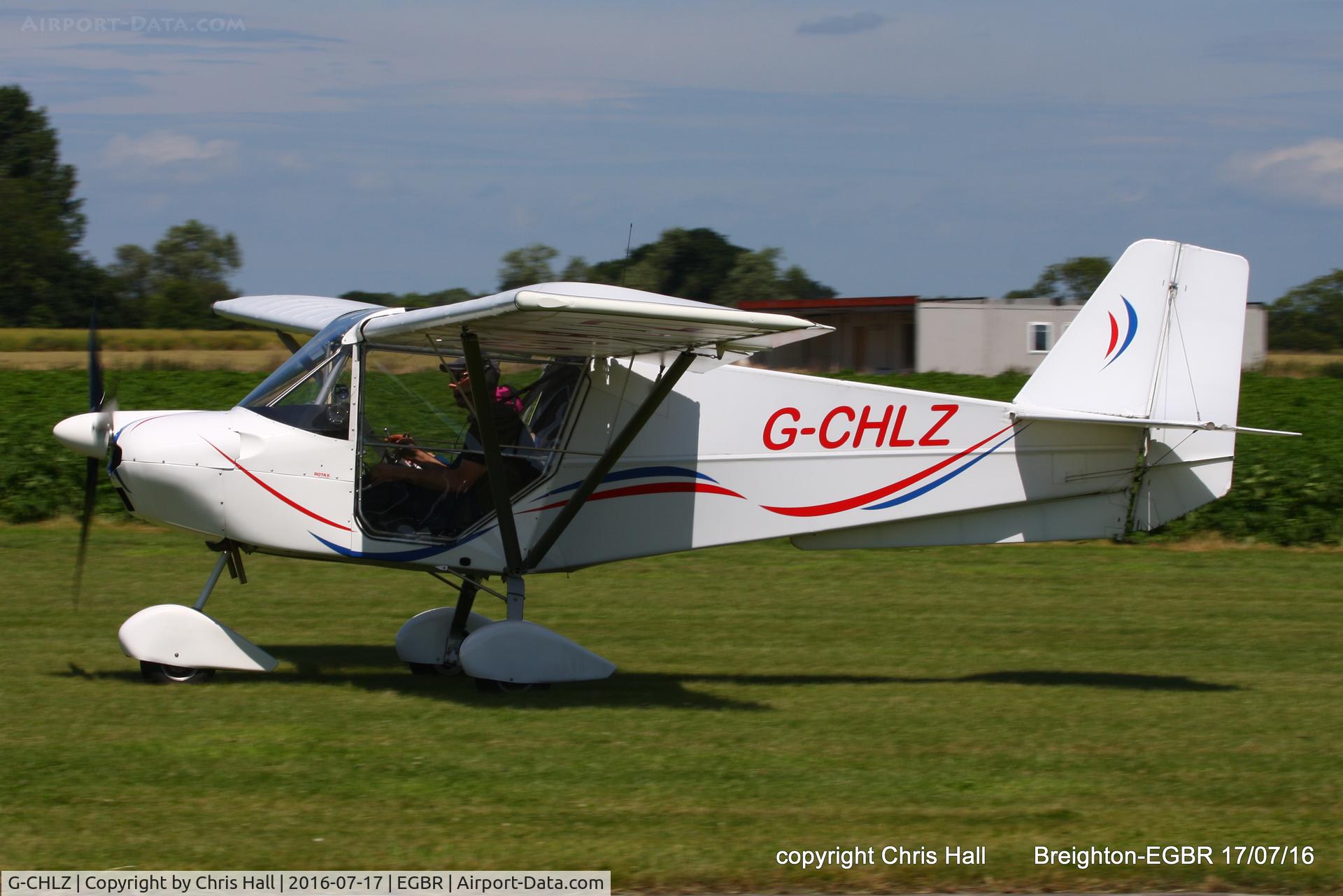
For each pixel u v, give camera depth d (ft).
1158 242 82.48
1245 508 156.15
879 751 63.41
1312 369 506.89
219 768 56.65
